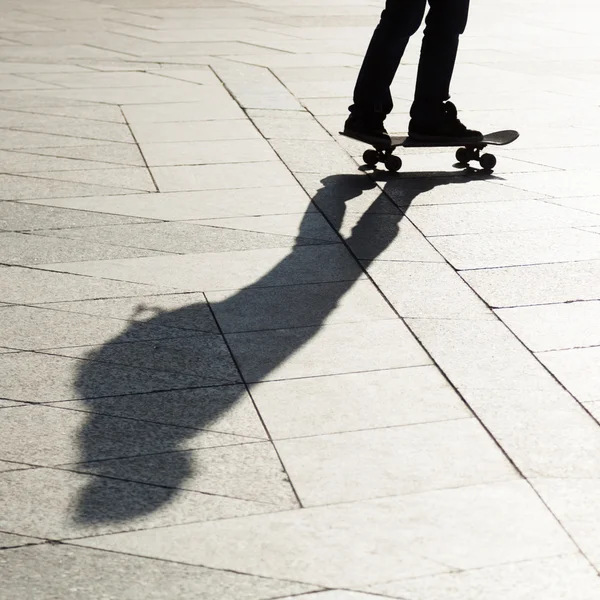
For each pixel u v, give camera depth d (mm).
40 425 3990
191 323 4910
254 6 16875
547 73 10953
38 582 3088
